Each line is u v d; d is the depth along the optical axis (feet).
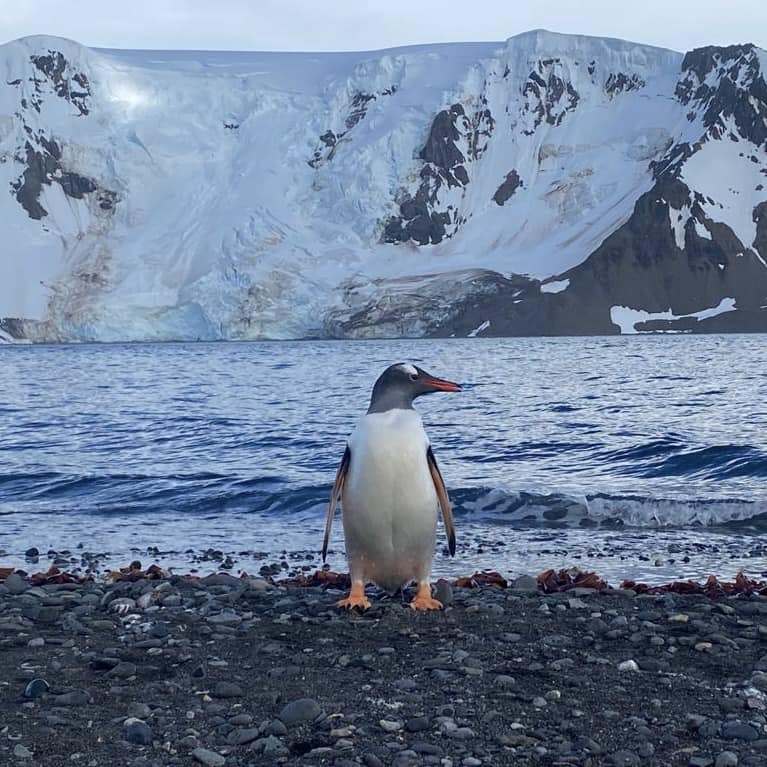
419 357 353.51
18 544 48.85
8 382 227.20
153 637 24.97
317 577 34.24
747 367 239.50
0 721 18.83
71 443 98.27
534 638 24.40
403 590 30.27
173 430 107.96
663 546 46.98
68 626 25.91
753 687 20.36
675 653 23.09
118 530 53.21
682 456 75.51
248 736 17.95
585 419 111.86
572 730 18.16
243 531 52.80
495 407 130.82
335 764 16.63
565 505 56.90
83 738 17.95
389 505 26.66
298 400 153.58
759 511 54.70
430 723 18.43
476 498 58.85
